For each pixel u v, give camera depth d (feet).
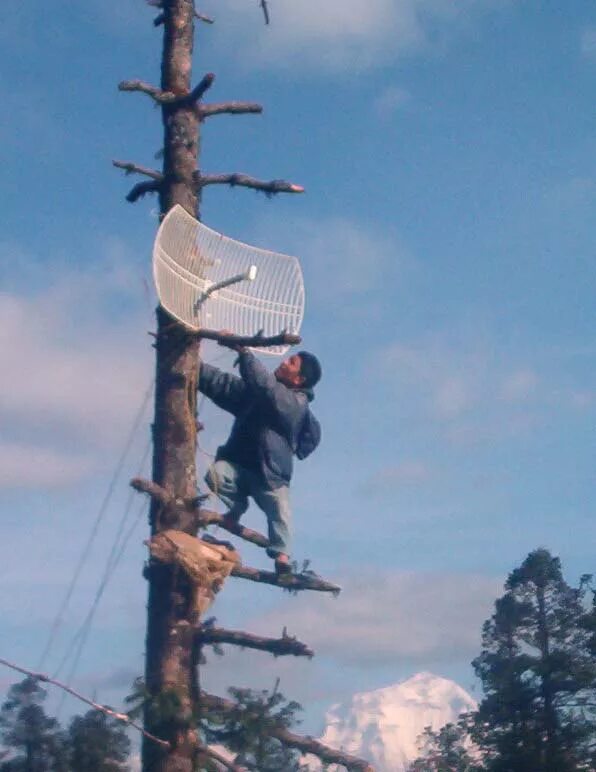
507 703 64.69
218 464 29.30
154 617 28.12
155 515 28.78
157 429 29.25
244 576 28.66
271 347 28.91
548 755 61.87
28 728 28.19
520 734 62.54
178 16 31.09
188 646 27.84
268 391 28.73
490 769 62.75
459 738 66.85
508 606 68.23
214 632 27.99
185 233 28.94
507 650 67.72
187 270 28.84
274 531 28.91
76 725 28.40
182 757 26.68
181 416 29.14
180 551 27.63
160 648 27.78
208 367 30.17
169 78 30.81
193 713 26.61
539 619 67.82
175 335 29.25
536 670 65.10
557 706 65.00
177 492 28.81
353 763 27.61
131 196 30.86
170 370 29.27
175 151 30.37
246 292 30.19
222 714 27.30
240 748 27.14
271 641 27.96
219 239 29.94
